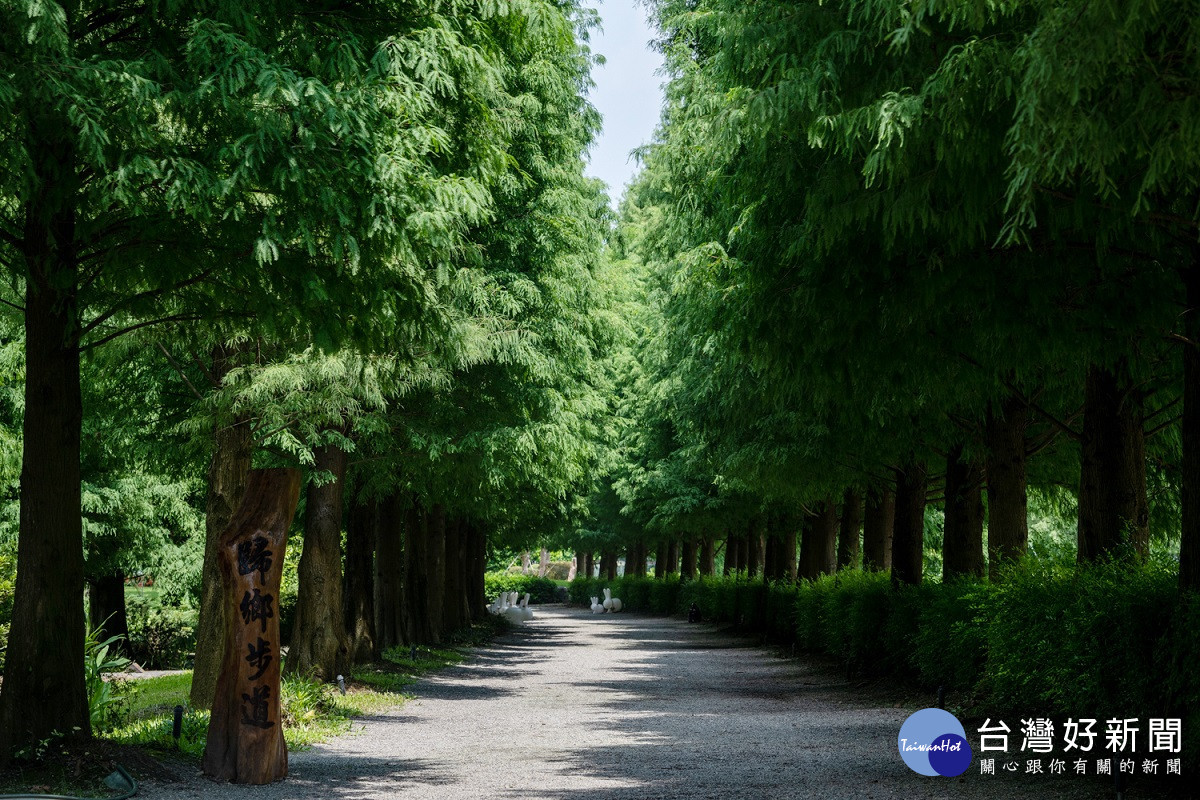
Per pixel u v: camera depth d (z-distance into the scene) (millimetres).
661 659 26453
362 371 13141
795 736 11984
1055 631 9375
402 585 27688
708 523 36844
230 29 6965
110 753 8375
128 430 16766
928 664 14406
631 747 11289
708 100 14930
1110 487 10680
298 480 9508
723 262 13070
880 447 16922
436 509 30547
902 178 7254
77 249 8359
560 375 20000
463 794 8352
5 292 10688
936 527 35781
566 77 19375
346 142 7121
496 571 93938
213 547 12977
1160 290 8633
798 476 18781
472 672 22062
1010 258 8367
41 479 8328
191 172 6719
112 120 6496
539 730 12883
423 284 9023
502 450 17859
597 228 22078
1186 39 4879
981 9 5512
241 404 12672
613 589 64562
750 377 16516
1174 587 8078
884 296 8742
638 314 34188
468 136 10008
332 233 7457
